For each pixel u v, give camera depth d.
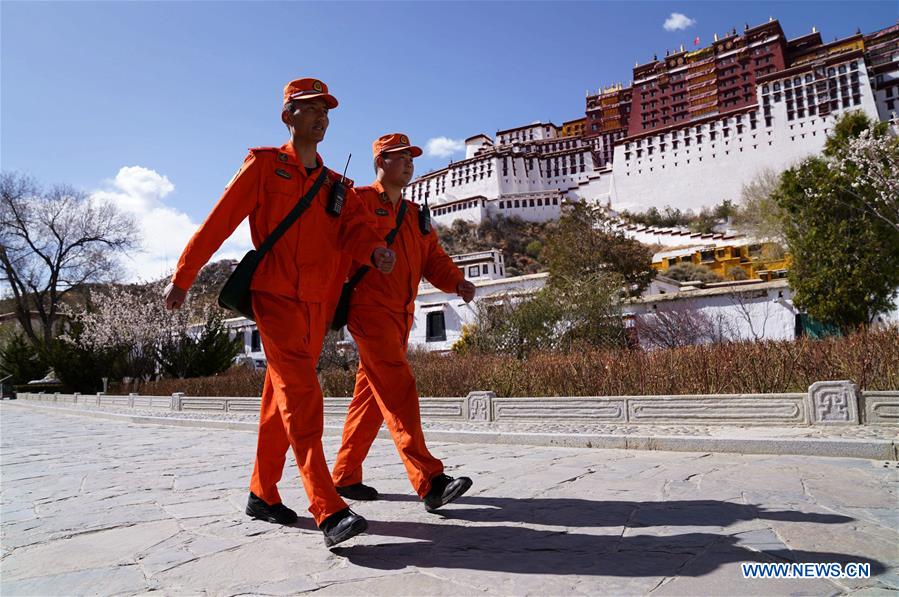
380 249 3.07
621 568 2.30
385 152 3.57
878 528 2.74
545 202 98.56
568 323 16.38
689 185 87.69
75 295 39.62
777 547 2.49
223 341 24.62
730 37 97.69
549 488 3.98
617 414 7.67
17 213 35.84
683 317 20.52
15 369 33.53
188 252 2.81
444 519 3.22
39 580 2.46
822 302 16.22
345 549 2.73
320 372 16.05
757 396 6.68
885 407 5.93
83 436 10.52
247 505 3.45
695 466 4.72
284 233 2.97
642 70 106.88
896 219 15.67
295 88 3.13
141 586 2.35
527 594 2.08
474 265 48.69
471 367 11.84
